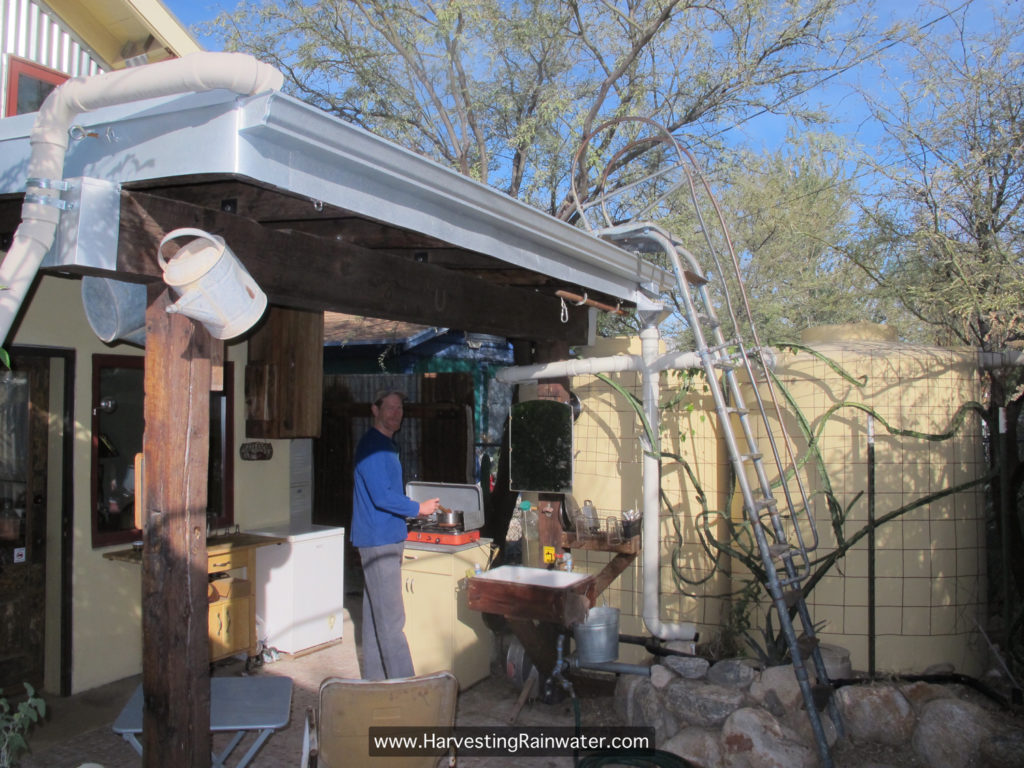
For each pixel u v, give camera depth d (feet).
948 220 16.85
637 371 16.63
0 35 16.84
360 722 9.29
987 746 12.15
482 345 34.04
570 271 14.08
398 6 34.09
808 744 12.81
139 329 11.94
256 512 20.10
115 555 16.33
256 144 7.89
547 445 16.75
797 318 34.78
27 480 15.62
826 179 33.73
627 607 16.71
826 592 14.92
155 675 9.36
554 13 35.14
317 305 12.15
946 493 14.60
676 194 33.78
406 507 14.46
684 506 16.57
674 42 34.17
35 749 13.48
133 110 8.30
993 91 16.97
